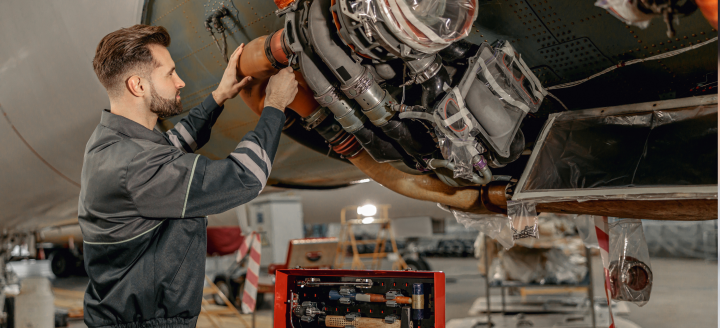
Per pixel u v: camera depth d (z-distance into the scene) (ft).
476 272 39.40
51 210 12.93
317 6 4.62
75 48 8.68
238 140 8.30
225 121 8.02
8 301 16.15
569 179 5.17
